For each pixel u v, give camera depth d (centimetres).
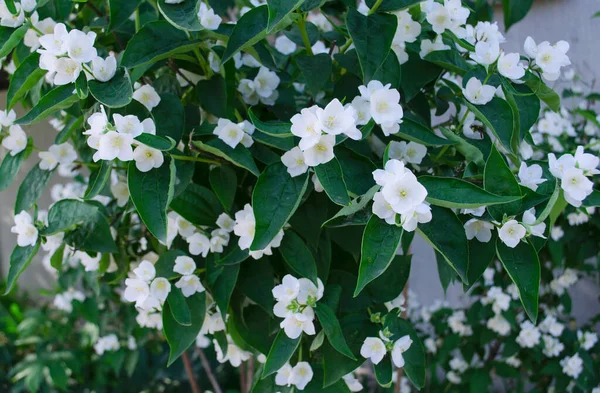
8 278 67
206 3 69
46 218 73
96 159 57
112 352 140
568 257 116
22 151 69
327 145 55
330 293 65
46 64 60
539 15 126
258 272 67
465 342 128
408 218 53
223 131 62
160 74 73
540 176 60
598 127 112
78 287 168
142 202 59
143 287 64
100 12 75
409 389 129
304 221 64
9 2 63
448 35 66
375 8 62
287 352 62
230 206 65
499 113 62
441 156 69
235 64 71
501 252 58
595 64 123
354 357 61
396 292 66
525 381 134
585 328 127
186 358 109
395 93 58
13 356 162
